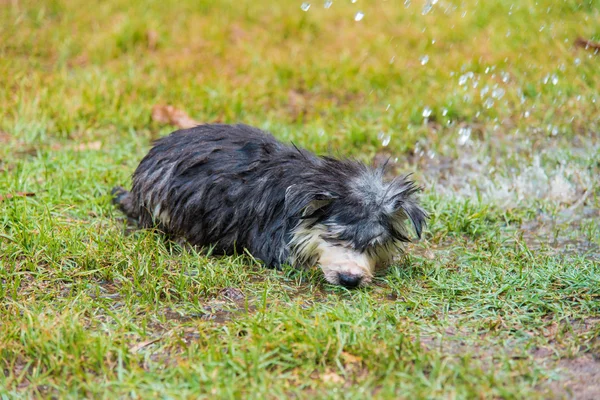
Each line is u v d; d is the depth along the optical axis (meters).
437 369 5.50
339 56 13.86
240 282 7.24
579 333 6.35
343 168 7.53
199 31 14.65
